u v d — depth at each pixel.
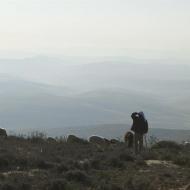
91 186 28.61
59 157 36.94
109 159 35.88
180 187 28.86
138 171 33.38
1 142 44.00
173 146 48.28
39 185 27.89
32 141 47.38
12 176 29.62
